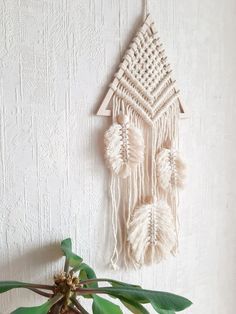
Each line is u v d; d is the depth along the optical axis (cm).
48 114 70
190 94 94
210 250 107
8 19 64
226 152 107
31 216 70
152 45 81
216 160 104
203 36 96
